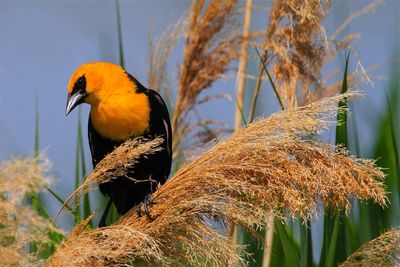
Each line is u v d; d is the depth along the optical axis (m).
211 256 7.07
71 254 6.47
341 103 8.38
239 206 7.26
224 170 7.38
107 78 9.94
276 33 9.95
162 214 7.32
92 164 10.67
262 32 10.95
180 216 7.18
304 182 7.20
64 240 6.67
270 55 10.12
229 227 7.69
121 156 7.07
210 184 7.32
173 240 7.27
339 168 7.26
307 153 7.39
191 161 7.70
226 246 7.07
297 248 9.99
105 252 6.56
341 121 8.38
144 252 6.84
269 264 9.17
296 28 9.77
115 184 9.62
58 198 8.02
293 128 7.30
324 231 8.83
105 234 6.74
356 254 7.75
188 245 7.14
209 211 7.31
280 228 9.00
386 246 7.66
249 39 10.97
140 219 7.57
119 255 6.83
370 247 7.71
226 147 7.36
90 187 7.12
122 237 6.79
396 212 10.21
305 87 9.89
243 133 7.40
